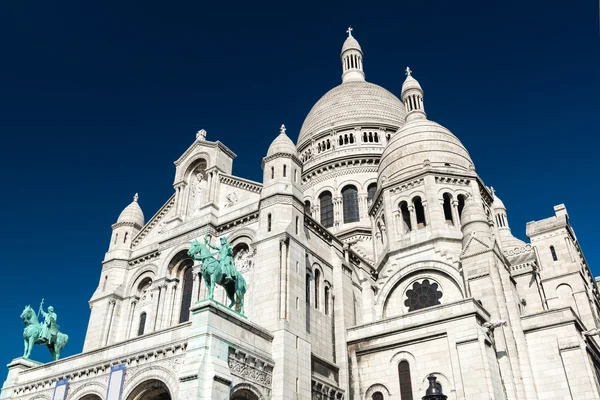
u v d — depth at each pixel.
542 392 39.91
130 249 54.16
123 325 49.47
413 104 70.19
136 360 34.50
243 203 46.94
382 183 59.12
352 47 103.00
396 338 41.44
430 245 51.44
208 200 48.94
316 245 45.66
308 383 36.75
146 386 33.50
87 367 36.78
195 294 44.41
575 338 40.12
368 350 42.41
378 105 84.88
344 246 49.59
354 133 80.38
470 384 36.22
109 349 36.78
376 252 58.91
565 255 60.41
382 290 51.16
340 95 88.06
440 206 53.75
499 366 39.38
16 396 40.00
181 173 53.38
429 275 50.06
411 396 39.03
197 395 28.89
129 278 52.16
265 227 42.25
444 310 40.28
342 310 44.75
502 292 43.22
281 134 48.03
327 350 42.25
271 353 35.78
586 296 57.50
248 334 34.34
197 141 53.84
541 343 41.41
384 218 57.38
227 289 35.81
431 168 55.81
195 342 31.20
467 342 37.66
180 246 47.88
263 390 33.75
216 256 45.25
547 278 60.09
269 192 43.88
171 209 53.00
